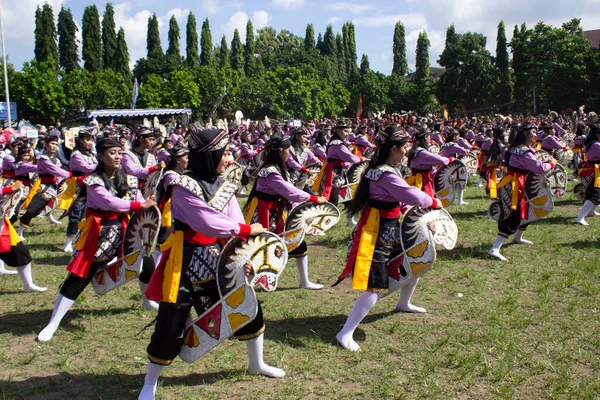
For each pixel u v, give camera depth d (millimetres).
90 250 4863
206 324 3660
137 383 3988
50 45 59750
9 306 5699
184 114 38219
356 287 4414
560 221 9531
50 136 8688
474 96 54750
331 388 3820
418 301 5598
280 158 5719
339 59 81812
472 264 6891
